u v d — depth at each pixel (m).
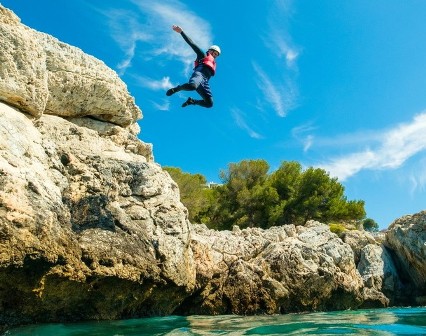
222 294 13.53
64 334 7.13
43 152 9.44
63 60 11.84
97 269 8.65
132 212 10.62
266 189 33.97
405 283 21.45
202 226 18.81
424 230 20.48
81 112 12.36
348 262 16.98
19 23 9.68
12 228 7.11
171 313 11.80
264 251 15.70
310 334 7.76
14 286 7.45
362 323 9.80
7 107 9.20
